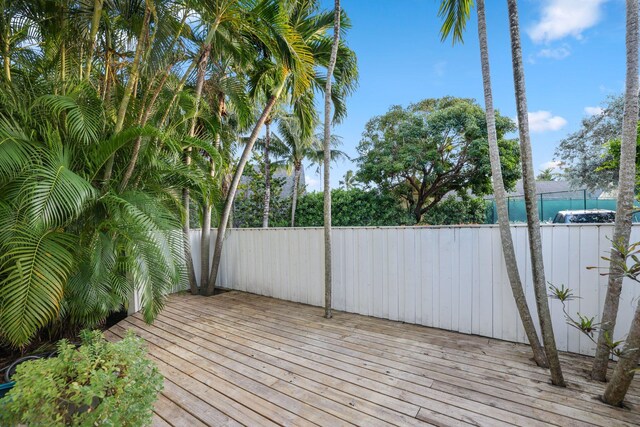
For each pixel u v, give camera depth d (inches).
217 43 158.1
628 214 73.5
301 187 557.9
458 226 121.0
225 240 208.5
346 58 188.4
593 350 96.7
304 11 175.8
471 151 348.8
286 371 91.5
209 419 69.4
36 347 106.9
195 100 149.0
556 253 102.7
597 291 96.0
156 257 90.6
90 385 48.4
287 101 228.1
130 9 116.4
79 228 95.6
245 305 165.8
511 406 72.2
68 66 120.6
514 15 84.9
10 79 99.2
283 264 177.6
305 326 131.4
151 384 53.1
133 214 85.0
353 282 149.1
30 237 74.9
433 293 127.1
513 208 359.6
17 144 77.4
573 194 338.6
